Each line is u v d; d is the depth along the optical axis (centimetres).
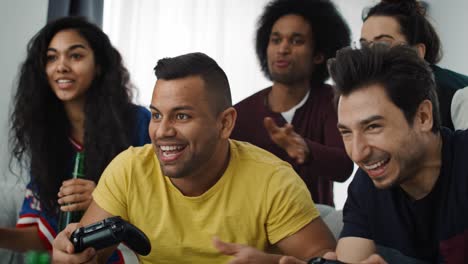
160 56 249
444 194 94
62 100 143
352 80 86
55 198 138
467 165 93
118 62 149
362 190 102
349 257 101
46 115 144
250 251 93
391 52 87
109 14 244
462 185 93
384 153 86
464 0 259
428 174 94
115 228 90
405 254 100
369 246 101
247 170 112
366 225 102
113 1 244
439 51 153
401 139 86
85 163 140
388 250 101
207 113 102
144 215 111
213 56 256
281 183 110
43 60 142
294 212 109
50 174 140
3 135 202
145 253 94
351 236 102
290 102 160
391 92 85
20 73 148
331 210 129
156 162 114
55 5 219
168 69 102
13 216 144
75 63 140
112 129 143
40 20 216
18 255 133
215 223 110
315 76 165
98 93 145
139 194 112
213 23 256
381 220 100
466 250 94
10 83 209
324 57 165
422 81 87
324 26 165
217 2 257
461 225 93
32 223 136
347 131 88
